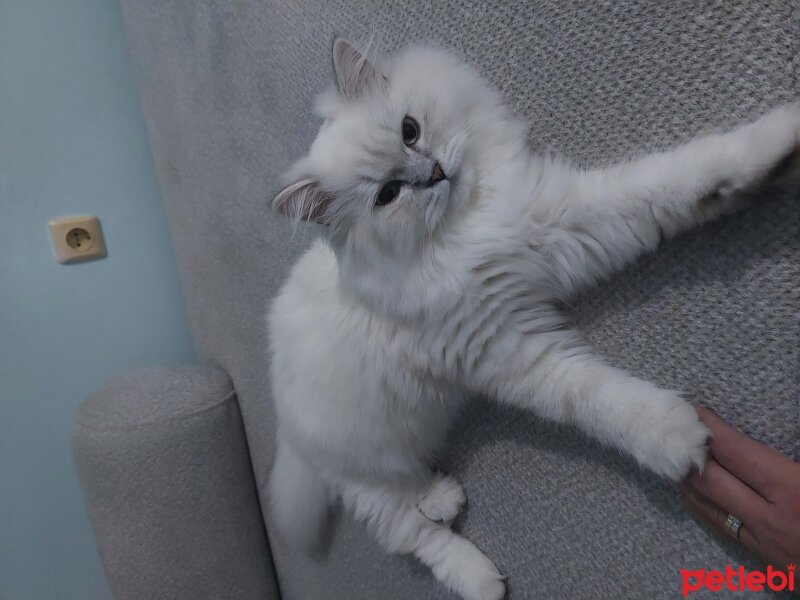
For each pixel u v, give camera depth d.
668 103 0.63
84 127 1.49
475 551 0.91
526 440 0.83
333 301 0.84
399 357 0.79
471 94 0.76
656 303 0.68
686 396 0.66
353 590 1.21
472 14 0.80
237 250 1.36
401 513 0.96
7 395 1.45
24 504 1.50
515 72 0.76
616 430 0.65
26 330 1.46
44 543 1.53
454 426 0.94
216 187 1.38
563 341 0.73
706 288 0.63
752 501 0.55
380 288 0.76
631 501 0.72
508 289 0.73
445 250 0.74
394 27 0.92
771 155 0.53
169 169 1.52
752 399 0.61
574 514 0.78
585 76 0.69
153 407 1.31
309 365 0.88
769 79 0.55
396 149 0.72
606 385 0.67
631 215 0.64
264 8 1.15
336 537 1.22
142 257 1.62
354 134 0.75
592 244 0.68
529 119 0.76
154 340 1.67
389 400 0.84
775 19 0.54
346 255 0.78
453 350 0.76
